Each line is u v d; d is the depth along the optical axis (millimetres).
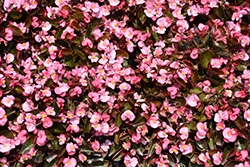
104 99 1082
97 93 1078
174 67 1098
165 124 1102
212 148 1107
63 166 1083
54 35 1097
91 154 1112
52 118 1064
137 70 1108
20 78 1073
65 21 1104
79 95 1083
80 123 1100
